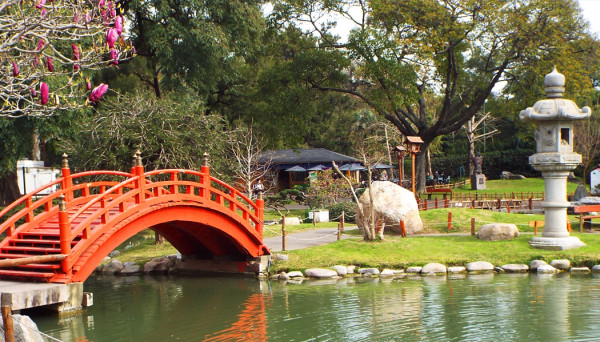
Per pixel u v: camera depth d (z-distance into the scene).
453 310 14.48
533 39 37.66
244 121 45.25
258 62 45.59
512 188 52.91
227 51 35.41
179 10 34.84
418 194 35.97
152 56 38.47
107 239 14.86
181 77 35.34
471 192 49.81
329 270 19.16
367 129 60.03
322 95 43.53
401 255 20.34
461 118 43.97
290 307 15.35
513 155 66.12
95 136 24.41
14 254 14.67
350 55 39.12
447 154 72.88
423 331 12.80
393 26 40.66
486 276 18.56
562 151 20.19
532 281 17.58
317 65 40.16
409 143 32.78
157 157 24.59
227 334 13.20
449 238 22.67
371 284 17.80
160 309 15.68
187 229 19.20
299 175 55.59
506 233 21.98
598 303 14.78
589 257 19.23
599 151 48.03
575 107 19.94
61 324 13.81
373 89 40.81
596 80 57.94
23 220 27.67
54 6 11.63
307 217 32.38
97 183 17.84
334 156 52.22
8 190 36.25
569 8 38.19
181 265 21.22
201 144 25.78
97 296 17.42
